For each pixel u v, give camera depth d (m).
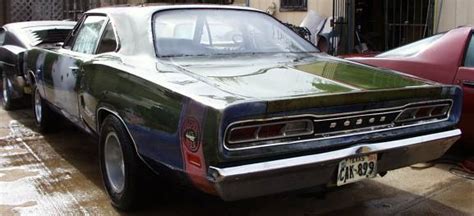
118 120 3.70
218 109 2.70
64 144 5.97
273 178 2.87
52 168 5.02
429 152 3.55
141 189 3.69
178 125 2.96
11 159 5.34
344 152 3.05
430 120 3.54
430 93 3.43
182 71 3.50
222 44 4.11
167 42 3.91
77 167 5.05
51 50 5.62
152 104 3.23
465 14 7.76
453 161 5.11
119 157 3.86
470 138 4.88
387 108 3.25
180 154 2.98
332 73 3.64
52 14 13.02
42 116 6.25
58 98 5.20
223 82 3.22
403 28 8.87
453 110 3.65
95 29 4.69
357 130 3.16
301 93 3.01
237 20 4.40
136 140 3.46
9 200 4.14
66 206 4.02
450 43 5.00
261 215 3.87
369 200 4.17
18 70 7.22
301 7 10.30
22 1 12.66
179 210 3.93
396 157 3.37
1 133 6.54
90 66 4.22
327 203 4.11
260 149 2.79
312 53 4.43
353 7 9.25
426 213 3.88
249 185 2.82
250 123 2.75
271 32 4.48
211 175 2.74
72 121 4.95
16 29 7.96
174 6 4.29
